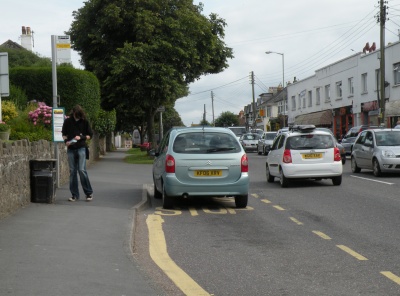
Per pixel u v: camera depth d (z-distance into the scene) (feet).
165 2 111.04
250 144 160.97
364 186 55.42
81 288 18.97
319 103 184.85
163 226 34.09
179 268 23.34
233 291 19.89
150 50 106.63
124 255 24.43
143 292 18.81
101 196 46.29
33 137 59.98
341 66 163.32
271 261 24.58
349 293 19.49
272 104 301.43
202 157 40.55
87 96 85.40
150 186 56.80
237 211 40.42
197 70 114.32
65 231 29.60
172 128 44.73
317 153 56.03
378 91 129.39
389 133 68.33
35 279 19.95
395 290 19.77
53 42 48.73
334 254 25.72
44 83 82.58
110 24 109.40
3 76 55.06
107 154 151.94
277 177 61.67
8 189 34.27
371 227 32.58
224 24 119.34
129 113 146.20
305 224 34.24
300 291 19.83
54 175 41.27
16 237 27.61
